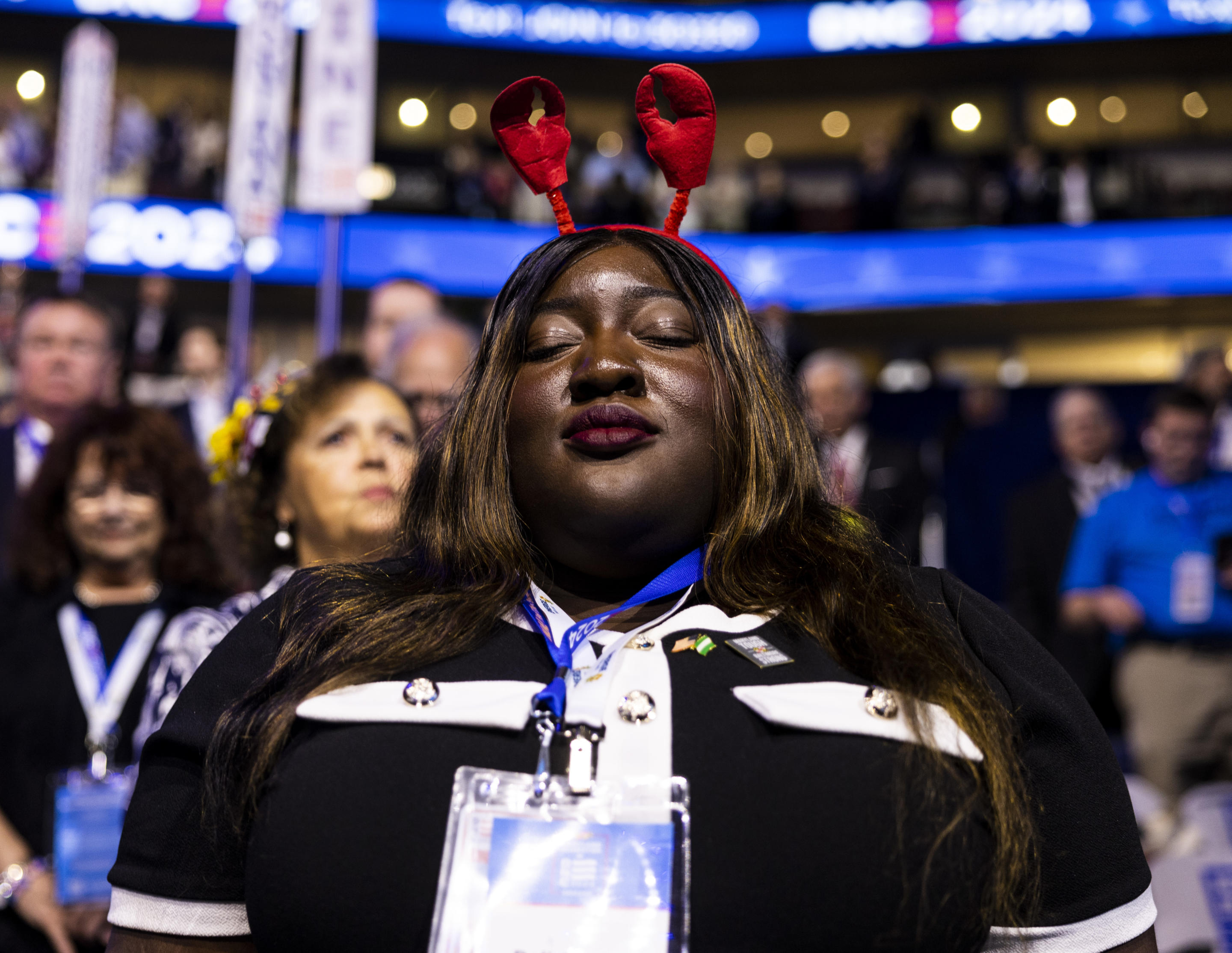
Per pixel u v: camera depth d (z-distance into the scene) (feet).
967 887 2.59
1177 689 11.80
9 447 10.69
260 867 2.64
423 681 2.81
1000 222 41.14
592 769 2.65
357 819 2.60
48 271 38.11
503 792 2.62
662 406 2.95
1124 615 12.19
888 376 31.60
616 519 2.92
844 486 3.86
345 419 5.86
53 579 6.88
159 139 39.17
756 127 51.96
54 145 38.68
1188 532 12.13
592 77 48.37
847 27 46.83
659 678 2.80
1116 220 40.45
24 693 6.45
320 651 3.02
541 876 2.53
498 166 40.50
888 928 2.52
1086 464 14.85
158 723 6.29
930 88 50.01
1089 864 2.83
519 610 3.06
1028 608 14.33
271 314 40.86
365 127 10.94
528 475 3.01
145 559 6.94
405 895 2.55
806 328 43.55
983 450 19.79
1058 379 44.32
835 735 2.68
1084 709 3.00
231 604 6.44
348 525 5.72
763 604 3.00
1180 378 17.92
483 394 3.23
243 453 6.15
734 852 2.54
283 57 11.38
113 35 45.11
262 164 11.34
